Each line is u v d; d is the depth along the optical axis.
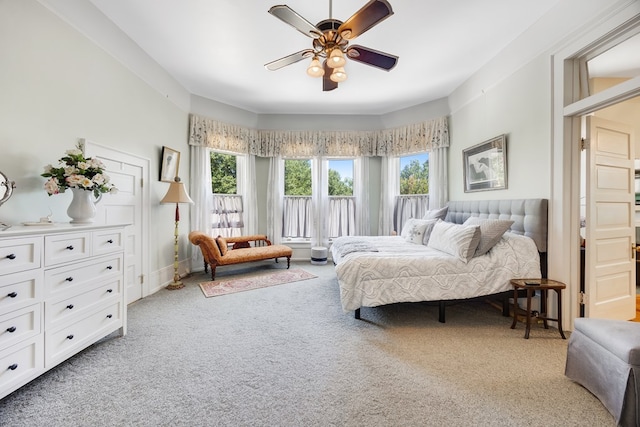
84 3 2.32
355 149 5.18
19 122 1.95
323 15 2.53
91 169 2.11
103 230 2.08
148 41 2.93
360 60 2.34
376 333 2.35
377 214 5.31
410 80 3.80
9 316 1.46
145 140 3.31
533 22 2.60
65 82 2.28
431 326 2.50
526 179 2.82
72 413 1.42
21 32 1.95
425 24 2.63
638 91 1.87
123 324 2.27
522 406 1.48
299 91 4.19
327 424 1.35
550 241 2.54
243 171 5.12
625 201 2.65
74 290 1.84
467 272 2.54
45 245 1.65
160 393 1.57
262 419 1.38
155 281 3.51
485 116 3.48
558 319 2.30
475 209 3.57
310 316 2.71
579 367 1.63
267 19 2.58
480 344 2.16
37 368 1.59
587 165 2.41
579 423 1.37
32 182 2.04
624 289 2.64
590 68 2.84
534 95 2.70
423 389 1.61
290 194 5.43
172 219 3.91
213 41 2.93
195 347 2.10
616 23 1.98
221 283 3.81
